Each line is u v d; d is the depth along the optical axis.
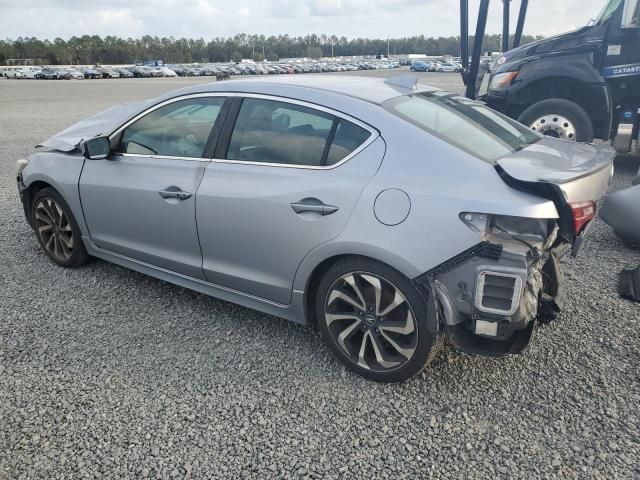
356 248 2.79
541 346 3.29
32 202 4.68
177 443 2.57
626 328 3.47
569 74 7.30
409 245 2.65
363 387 2.96
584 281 4.18
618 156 8.72
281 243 3.09
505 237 2.54
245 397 2.90
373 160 2.84
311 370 3.13
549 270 3.09
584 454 2.46
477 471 2.38
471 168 2.65
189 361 3.24
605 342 3.32
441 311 2.64
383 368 2.94
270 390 2.96
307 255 2.99
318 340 3.46
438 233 2.58
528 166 2.66
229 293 3.52
